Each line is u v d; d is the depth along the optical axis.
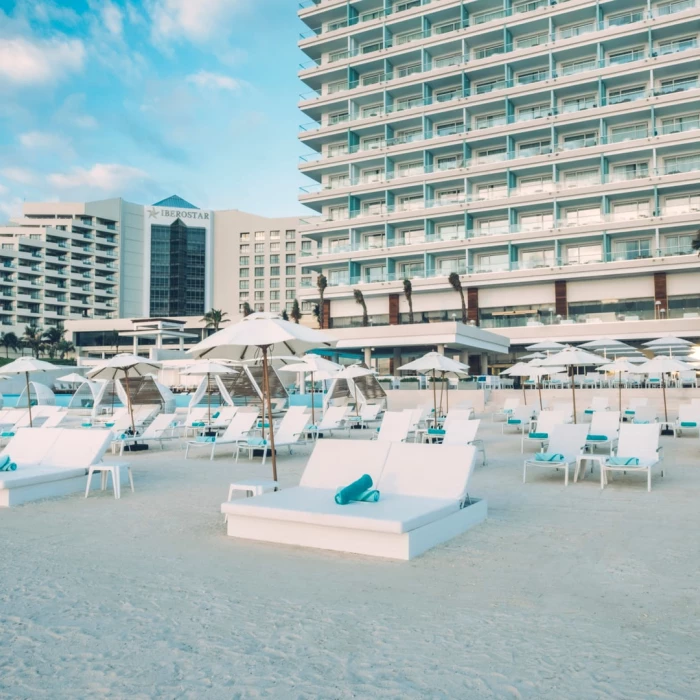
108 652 3.57
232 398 28.02
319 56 59.62
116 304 102.75
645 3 47.28
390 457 7.24
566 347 15.91
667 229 44.22
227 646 3.63
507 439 16.94
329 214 57.19
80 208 100.81
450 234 51.75
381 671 3.28
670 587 4.67
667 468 11.14
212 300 107.06
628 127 47.28
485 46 52.56
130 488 9.63
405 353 46.97
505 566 5.27
